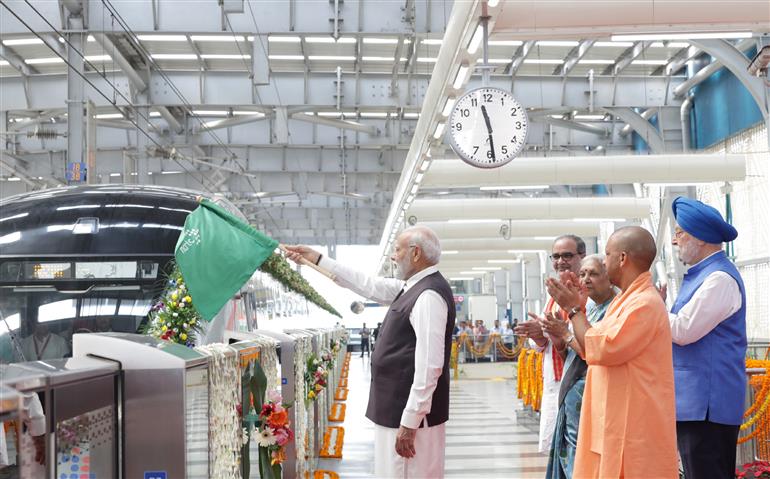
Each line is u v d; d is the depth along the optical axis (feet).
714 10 29.25
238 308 24.43
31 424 6.82
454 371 81.76
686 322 12.37
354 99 53.98
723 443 12.56
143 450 8.72
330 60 53.98
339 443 32.22
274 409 12.96
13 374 6.95
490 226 77.05
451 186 51.26
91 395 8.01
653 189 68.64
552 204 64.44
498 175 50.06
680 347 12.77
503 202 64.90
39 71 56.39
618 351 10.20
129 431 8.73
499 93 29.22
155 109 57.41
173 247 20.83
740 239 56.70
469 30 26.20
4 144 69.31
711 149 57.88
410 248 13.33
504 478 26.63
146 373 8.78
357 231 134.51
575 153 74.84
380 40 49.83
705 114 58.34
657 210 67.97
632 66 58.75
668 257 64.23
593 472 10.66
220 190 80.69
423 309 12.70
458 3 25.50
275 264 20.51
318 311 64.03
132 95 52.85
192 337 15.25
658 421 10.24
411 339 13.01
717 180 49.39
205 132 66.03
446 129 36.88
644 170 49.14
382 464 13.09
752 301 54.90
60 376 7.19
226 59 54.44
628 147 70.18
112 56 46.70
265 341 15.11
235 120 59.21
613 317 10.68
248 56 53.62
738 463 21.06
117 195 21.97
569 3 29.27
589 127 66.28
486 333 99.04
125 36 48.62
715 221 12.82
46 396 7.01
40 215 21.20
